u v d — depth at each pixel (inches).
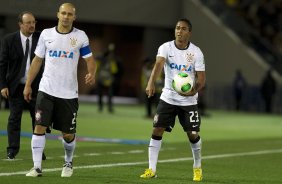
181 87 1165.1
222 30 4276.6
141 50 4571.9
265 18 4608.8
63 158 1472.7
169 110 1195.3
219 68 4276.6
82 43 1143.6
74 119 1155.3
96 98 4537.4
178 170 1360.7
